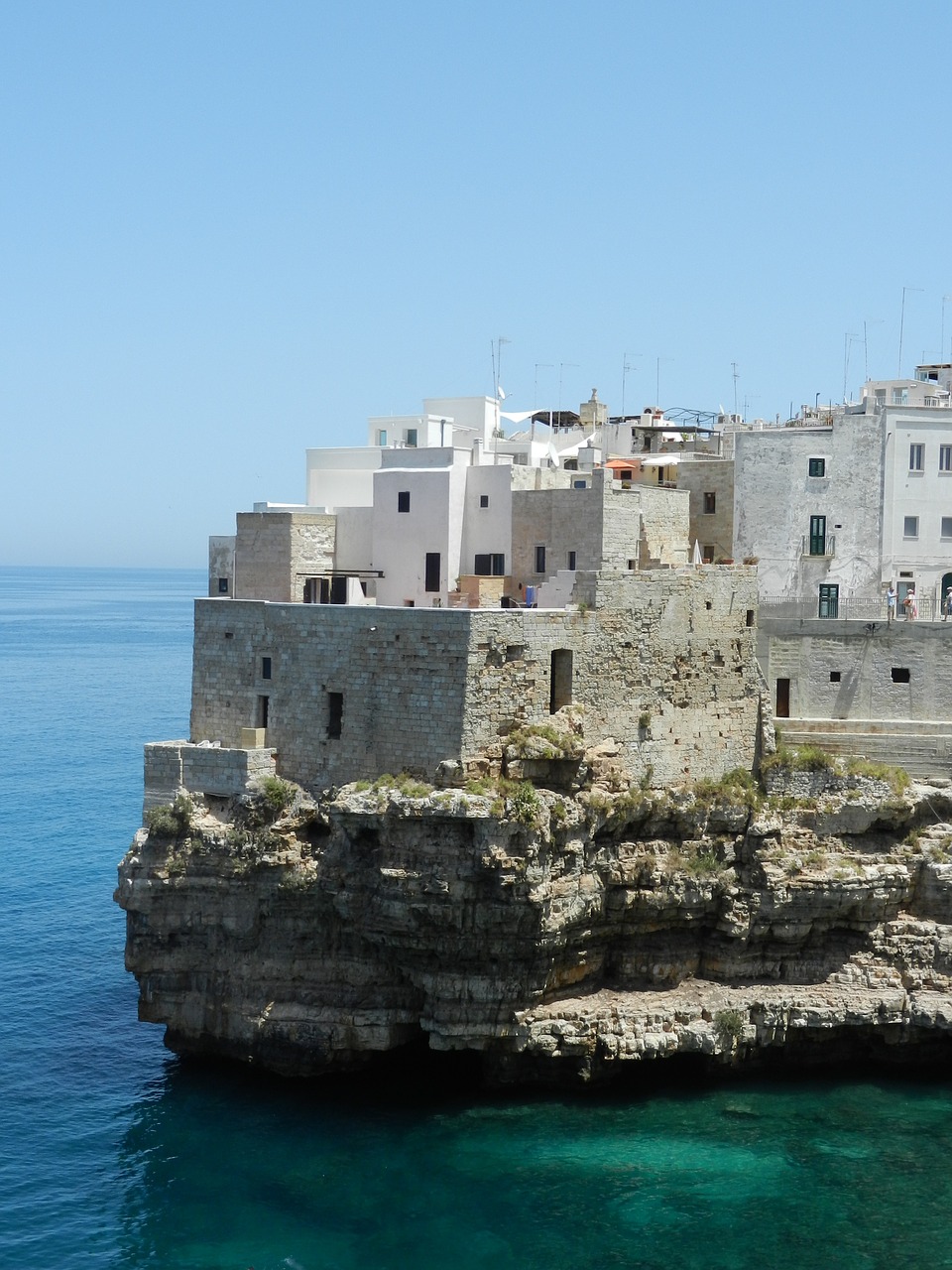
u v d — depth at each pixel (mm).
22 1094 66500
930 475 83688
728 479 85688
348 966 66750
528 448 97750
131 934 69250
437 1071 68312
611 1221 56000
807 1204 57375
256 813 66938
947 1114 64500
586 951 67062
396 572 78812
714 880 68250
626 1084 66875
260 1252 54188
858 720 75625
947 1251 54625
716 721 72375
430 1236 55094
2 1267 53219
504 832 61469
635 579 68500
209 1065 69438
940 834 70688
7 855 109438
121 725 181000
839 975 68938
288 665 68188
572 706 66000
